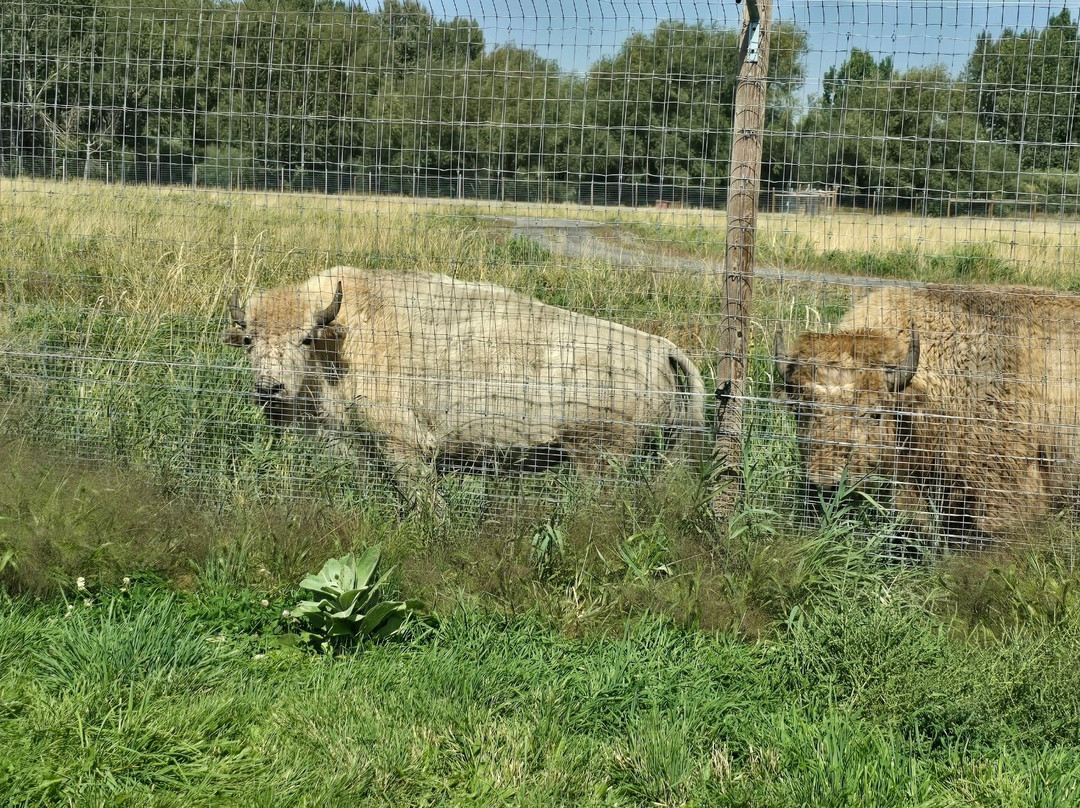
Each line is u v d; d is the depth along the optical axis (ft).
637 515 17.51
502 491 18.79
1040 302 19.24
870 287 20.58
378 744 11.59
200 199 22.84
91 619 14.43
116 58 19.04
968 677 13.05
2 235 22.26
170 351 22.75
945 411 18.75
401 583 16.15
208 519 17.61
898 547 17.65
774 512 17.38
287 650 13.97
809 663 13.60
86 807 10.24
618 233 23.41
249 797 10.58
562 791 11.03
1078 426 18.21
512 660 13.71
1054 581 15.93
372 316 20.20
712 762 11.69
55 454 18.81
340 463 19.13
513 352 19.98
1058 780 11.19
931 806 10.74
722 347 17.97
